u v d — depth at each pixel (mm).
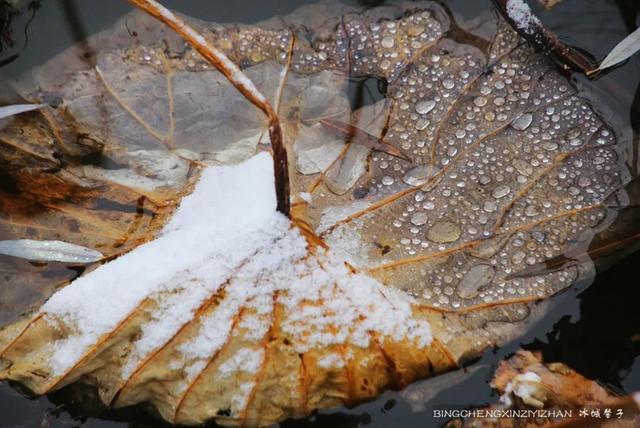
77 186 1176
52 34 1230
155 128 1196
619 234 1162
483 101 1209
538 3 1247
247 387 1117
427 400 1133
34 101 1203
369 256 1152
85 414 1132
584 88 1213
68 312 1130
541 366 1137
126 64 1215
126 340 1122
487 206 1172
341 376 1123
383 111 1209
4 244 1156
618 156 1187
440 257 1155
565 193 1175
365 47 1231
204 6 1246
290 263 1128
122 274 1130
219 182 1167
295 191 1163
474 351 1138
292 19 1240
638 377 1136
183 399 1119
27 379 1127
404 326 1132
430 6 1244
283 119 1202
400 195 1176
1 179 1175
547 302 1148
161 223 1160
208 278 1124
